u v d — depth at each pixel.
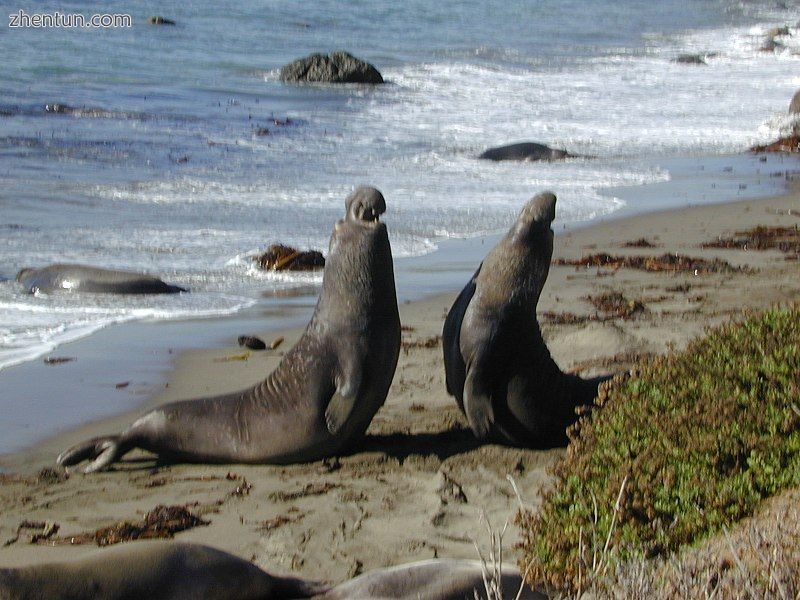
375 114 60.31
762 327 14.23
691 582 9.20
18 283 25.81
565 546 11.33
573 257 28.84
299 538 13.35
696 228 32.78
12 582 10.09
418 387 19.08
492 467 15.70
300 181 40.22
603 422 12.98
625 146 51.94
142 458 16.50
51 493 14.95
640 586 9.27
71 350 21.25
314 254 28.42
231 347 21.61
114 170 40.97
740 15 148.00
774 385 12.80
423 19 113.06
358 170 43.00
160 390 19.08
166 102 60.91
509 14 124.19
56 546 13.16
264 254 28.28
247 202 36.12
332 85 72.44
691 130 57.25
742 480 11.38
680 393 12.98
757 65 91.44
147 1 106.06
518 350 16.27
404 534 13.44
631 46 105.50
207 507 14.39
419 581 10.57
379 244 15.74
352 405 15.64
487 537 13.30
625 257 28.47
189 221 33.06
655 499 11.55
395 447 16.50
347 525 13.73
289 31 98.44
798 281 26.11
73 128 50.16
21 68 68.19
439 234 31.88
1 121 50.72
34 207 34.12
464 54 91.94
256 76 75.06
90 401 18.53
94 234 31.05
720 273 26.98
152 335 22.31
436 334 22.11
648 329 21.66
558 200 37.31
